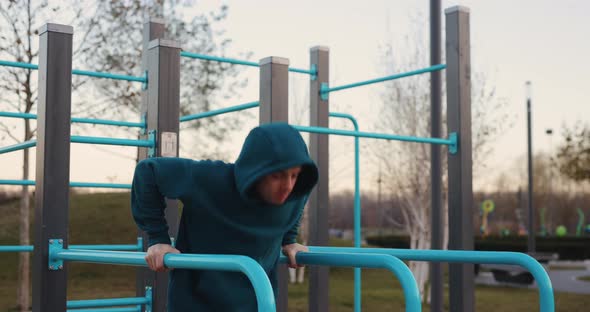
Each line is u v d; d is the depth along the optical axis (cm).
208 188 214
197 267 189
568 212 4859
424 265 1318
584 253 2542
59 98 285
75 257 260
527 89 1784
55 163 281
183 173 216
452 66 518
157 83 379
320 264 232
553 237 2956
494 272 1627
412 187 1362
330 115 647
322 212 577
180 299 222
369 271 1733
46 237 275
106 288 1335
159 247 213
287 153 196
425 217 1321
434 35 756
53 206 278
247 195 203
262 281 165
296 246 242
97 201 1850
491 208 3334
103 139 371
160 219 221
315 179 208
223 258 177
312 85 620
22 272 1128
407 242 2400
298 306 1132
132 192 225
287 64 439
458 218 506
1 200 1661
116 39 1148
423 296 1303
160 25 577
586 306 1177
